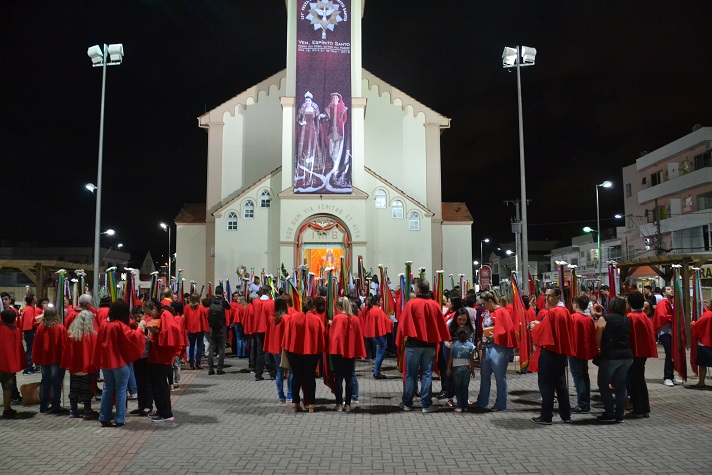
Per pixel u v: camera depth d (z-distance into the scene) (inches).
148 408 398.6
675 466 274.1
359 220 1322.6
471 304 496.1
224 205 1381.6
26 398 435.2
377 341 552.7
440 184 1529.3
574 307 399.9
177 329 370.6
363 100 1369.3
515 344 395.2
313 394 400.5
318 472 266.7
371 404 427.5
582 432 339.6
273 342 436.1
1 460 289.1
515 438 326.3
